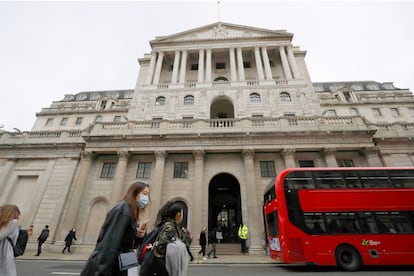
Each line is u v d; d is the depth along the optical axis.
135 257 2.51
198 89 26.53
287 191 10.84
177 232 3.27
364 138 18.95
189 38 32.19
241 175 19.64
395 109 38.38
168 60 32.59
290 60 28.91
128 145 20.33
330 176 11.15
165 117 24.66
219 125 21.03
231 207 21.61
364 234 9.91
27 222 18.53
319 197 10.66
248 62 32.00
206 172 19.98
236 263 12.24
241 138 19.81
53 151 21.73
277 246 10.63
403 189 10.65
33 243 17.48
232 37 30.66
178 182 19.64
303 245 9.77
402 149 19.30
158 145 20.17
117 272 2.30
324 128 19.72
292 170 11.41
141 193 2.95
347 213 10.33
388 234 9.87
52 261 12.73
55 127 40.62
